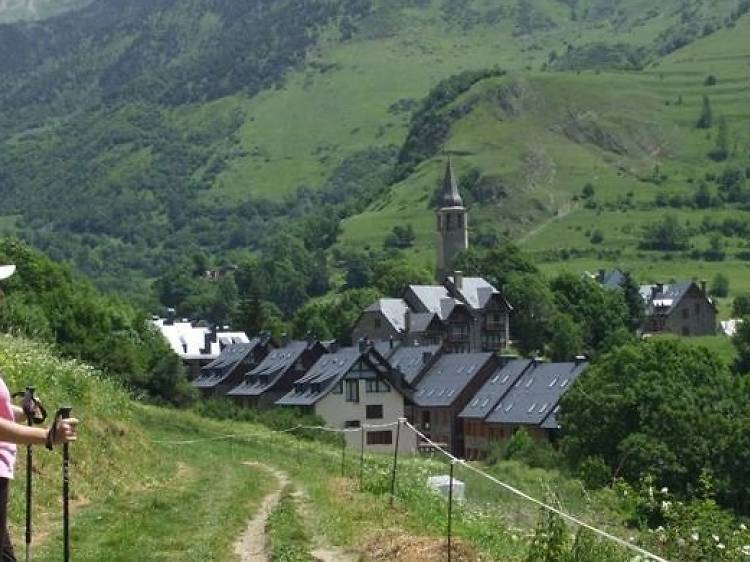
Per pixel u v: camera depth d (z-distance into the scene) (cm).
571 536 1888
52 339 7231
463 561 1967
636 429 7012
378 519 2469
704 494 2542
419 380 11000
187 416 7012
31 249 8856
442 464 5909
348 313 16188
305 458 5156
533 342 15700
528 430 9531
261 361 12512
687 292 18288
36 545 1989
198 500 2777
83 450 3038
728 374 7800
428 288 15075
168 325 16388
